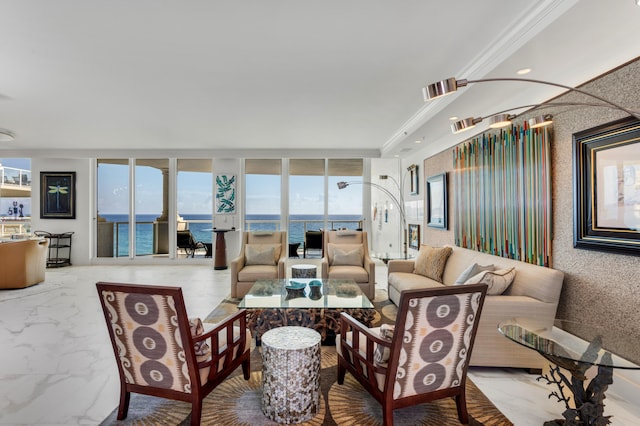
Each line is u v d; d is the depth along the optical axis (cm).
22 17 226
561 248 274
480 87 309
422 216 593
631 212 212
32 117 465
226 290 512
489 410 206
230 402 214
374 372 187
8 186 750
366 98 387
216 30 245
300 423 194
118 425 190
